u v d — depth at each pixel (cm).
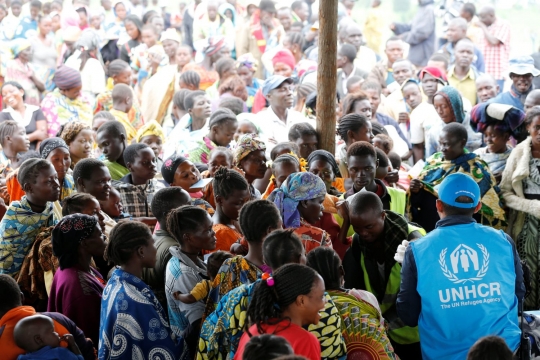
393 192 488
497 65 1108
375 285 430
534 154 546
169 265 378
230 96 890
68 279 373
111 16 1428
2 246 433
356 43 1090
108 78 1086
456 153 539
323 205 463
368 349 334
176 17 1430
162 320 354
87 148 593
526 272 400
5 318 335
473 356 284
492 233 357
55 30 1267
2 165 647
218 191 430
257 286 302
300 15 1327
